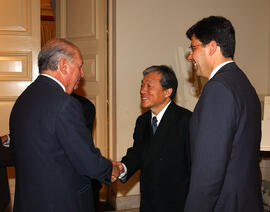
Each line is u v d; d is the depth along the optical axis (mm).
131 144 3383
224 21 1380
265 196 3248
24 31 3180
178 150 1791
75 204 1432
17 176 1452
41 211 1377
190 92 3500
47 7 5617
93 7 3445
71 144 1349
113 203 3477
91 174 1416
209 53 1374
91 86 3510
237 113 1248
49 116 1348
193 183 1280
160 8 3359
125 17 3266
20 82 3186
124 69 3301
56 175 1381
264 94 3744
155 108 1908
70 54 1472
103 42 3465
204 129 1254
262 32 3707
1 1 3123
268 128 2604
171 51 3420
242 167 1300
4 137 2314
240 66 3670
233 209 1291
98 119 3510
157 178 1812
